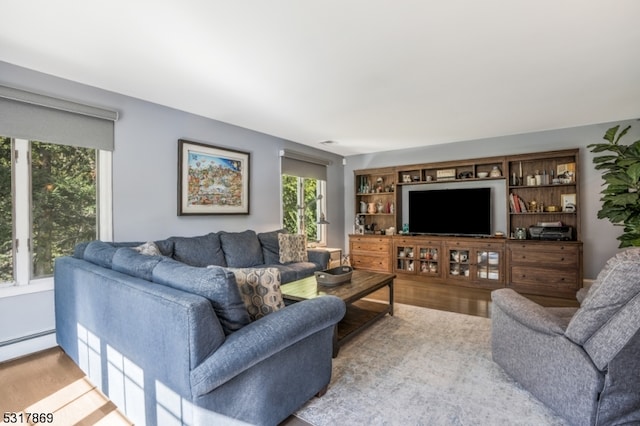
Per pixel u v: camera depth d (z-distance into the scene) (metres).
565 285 4.06
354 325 2.78
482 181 5.04
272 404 1.54
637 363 1.46
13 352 2.43
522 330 1.95
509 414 1.72
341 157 6.39
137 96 3.12
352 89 2.95
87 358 2.03
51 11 1.78
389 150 5.88
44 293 2.60
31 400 1.90
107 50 2.23
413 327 3.02
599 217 3.09
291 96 3.12
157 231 3.34
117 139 3.03
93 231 2.97
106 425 1.67
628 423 1.49
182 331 1.30
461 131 4.52
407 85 2.86
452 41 2.12
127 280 1.67
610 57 2.35
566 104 3.40
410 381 2.06
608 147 3.08
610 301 1.43
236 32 2.01
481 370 2.20
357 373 2.16
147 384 1.50
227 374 1.29
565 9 1.79
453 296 4.16
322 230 5.92
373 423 1.66
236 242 3.78
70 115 2.72
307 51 2.25
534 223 4.64
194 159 3.67
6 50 2.22
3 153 2.48
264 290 1.74
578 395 1.54
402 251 5.41
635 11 1.80
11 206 2.52
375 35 2.05
